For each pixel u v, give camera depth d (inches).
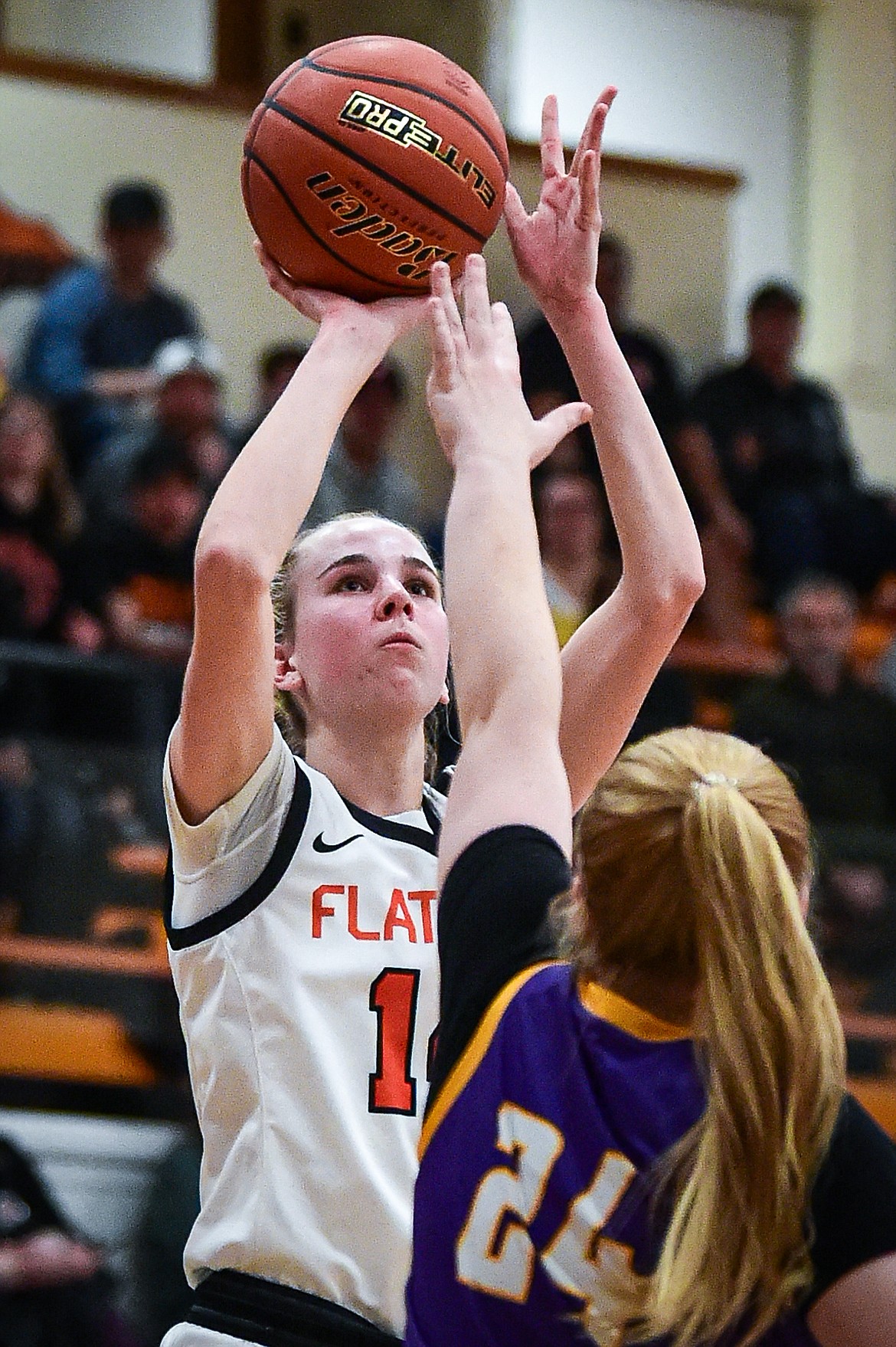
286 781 270.4
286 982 263.6
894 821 818.8
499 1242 184.2
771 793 191.0
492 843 197.9
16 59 1005.8
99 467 843.4
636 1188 180.1
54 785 703.1
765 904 180.1
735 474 1003.3
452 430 220.2
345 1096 260.8
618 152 1115.3
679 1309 170.6
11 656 717.3
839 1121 178.9
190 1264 263.3
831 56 1187.3
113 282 944.9
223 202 1042.7
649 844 184.2
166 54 1189.1
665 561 252.4
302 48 1184.2
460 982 195.6
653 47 1155.9
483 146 254.5
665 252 1104.2
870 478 1161.4
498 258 998.4
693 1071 183.5
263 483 234.2
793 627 836.6
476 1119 189.5
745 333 1131.3
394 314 251.6
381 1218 256.1
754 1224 171.6
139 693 725.3
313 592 285.0
